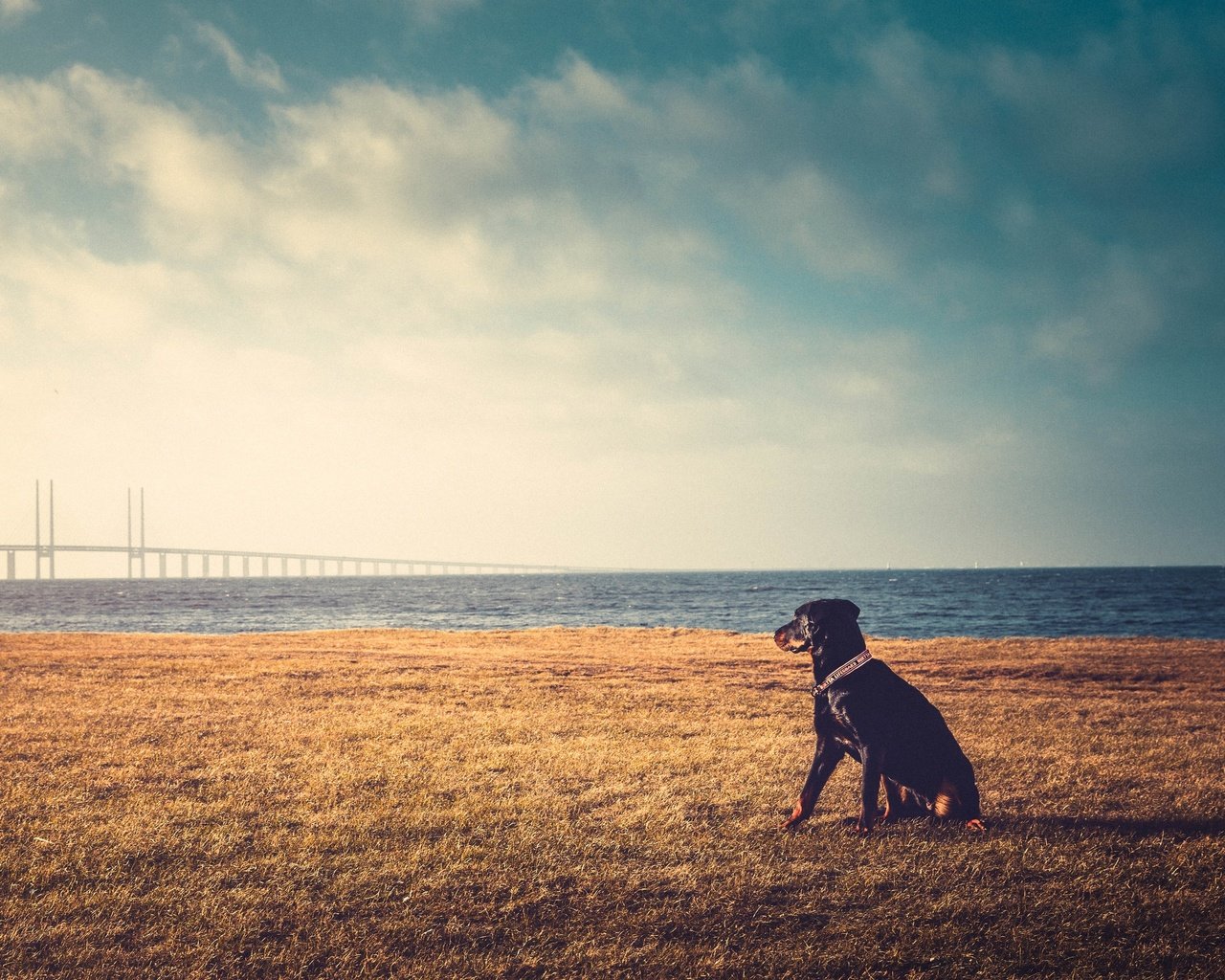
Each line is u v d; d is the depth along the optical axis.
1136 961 4.45
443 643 26.30
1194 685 16.97
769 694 15.05
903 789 6.98
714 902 5.24
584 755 9.68
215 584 192.50
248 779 8.60
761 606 70.38
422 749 10.09
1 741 10.49
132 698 14.27
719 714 12.86
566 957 4.51
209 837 6.56
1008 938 4.75
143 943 4.71
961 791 6.61
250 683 16.14
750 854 6.11
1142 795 7.88
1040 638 28.44
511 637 28.66
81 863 5.95
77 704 13.49
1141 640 27.50
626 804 7.57
